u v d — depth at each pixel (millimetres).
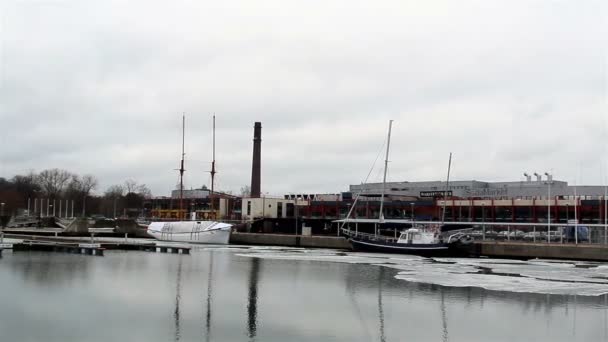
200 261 76312
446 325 36188
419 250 93125
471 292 49188
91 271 61250
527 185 179500
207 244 121688
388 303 43656
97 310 39250
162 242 121562
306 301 44281
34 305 40688
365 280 57031
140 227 145500
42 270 61438
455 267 71562
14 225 170125
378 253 97125
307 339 32344
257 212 159750
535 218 136500
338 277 59469
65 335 32344
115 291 47562
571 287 52281
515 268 71125
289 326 35406
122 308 40125
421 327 35594
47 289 48062
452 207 148000
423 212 150625
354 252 99500
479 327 35625
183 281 54562
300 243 117625
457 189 184750
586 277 60844
